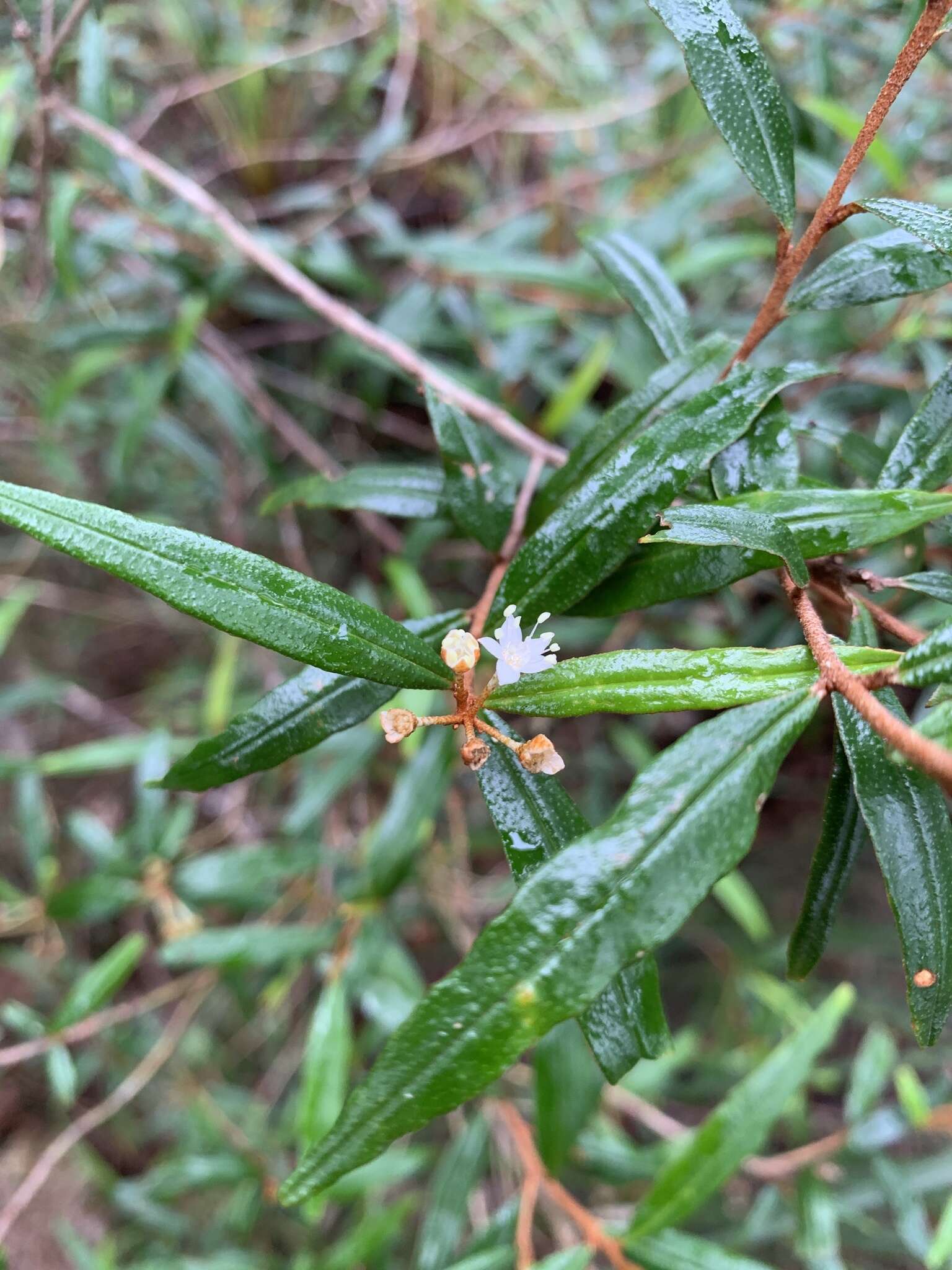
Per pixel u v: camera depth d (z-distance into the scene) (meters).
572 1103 0.20
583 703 0.11
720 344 0.15
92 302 0.34
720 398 0.13
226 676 0.31
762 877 0.40
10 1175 0.41
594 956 0.09
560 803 0.12
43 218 0.26
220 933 0.24
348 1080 0.29
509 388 0.33
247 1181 0.28
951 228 0.11
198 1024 0.40
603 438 0.15
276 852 0.26
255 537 0.40
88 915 0.25
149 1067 0.26
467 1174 0.24
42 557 0.44
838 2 0.26
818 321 0.28
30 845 0.28
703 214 0.33
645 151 0.35
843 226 0.30
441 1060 0.09
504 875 0.37
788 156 0.13
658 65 0.30
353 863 0.28
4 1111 0.43
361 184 0.33
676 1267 0.17
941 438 0.13
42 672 0.45
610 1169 0.24
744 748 0.10
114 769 0.46
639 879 0.09
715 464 0.13
